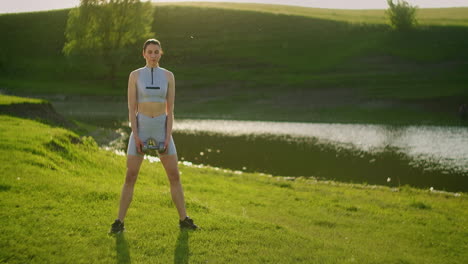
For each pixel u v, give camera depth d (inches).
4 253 175.3
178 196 221.0
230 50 2581.2
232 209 346.9
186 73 2292.1
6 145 382.0
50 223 209.6
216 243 208.1
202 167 647.1
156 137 209.0
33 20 2989.7
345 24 2930.6
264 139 1096.2
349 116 1642.5
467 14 3437.5
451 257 270.1
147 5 2123.5
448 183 626.5
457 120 1544.0
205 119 1594.5
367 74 2203.5
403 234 314.7
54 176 312.0
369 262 215.8
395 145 1018.1
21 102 885.8
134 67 2335.1
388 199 476.1
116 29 2052.2
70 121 1039.0
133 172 210.8
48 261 174.6
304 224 319.9
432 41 2573.8
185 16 2967.5
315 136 1168.8
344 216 366.9
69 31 2075.5
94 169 416.5
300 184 561.6
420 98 1803.6
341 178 654.5
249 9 3353.8
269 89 2079.2
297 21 3011.8
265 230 238.2
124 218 229.9
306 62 2433.6
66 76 2332.7
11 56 2529.5
